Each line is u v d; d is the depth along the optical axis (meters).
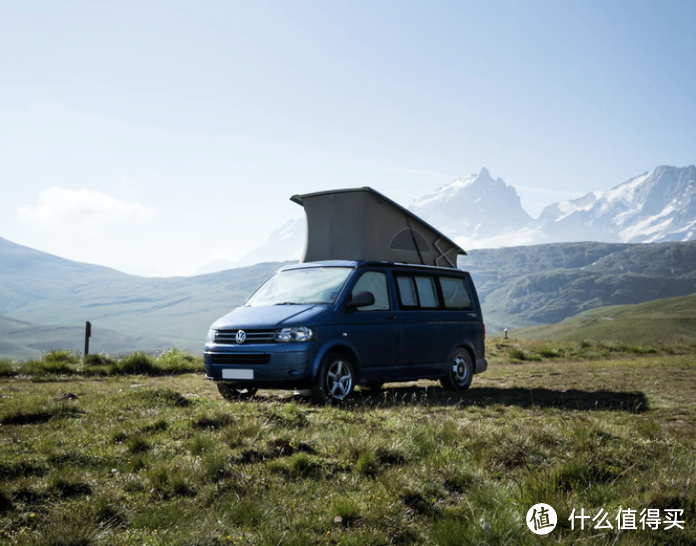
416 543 3.74
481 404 9.09
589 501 4.22
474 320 12.21
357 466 5.11
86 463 5.20
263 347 9.14
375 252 13.39
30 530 3.73
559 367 17.39
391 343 10.30
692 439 6.09
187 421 6.80
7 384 11.71
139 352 16.45
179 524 3.83
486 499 4.25
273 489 4.52
